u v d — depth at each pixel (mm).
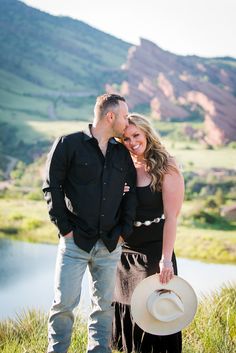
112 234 4145
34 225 25281
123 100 4250
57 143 4098
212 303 6031
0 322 6137
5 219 25953
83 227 4074
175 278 4348
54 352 4051
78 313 5605
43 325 5727
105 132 4195
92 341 4203
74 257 4078
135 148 4449
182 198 4496
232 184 28062
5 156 33312
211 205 26359
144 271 4531
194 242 22922
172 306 4320
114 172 4145
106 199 4105
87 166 4070
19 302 13977
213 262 20812
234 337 5145
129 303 4613
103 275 4164
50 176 4051
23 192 29781
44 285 16672
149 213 4496
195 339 5203
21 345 5074
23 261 19891
